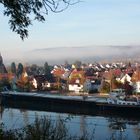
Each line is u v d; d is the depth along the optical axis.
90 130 36.31
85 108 80.50
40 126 7.83
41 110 84.50
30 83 134.62
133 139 30.91
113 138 10.00
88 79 130.12
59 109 85.75
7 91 103.31
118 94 84.88
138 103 71.56
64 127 8.14
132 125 45.34
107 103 75.44
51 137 7.76
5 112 43.78
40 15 7.93
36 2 7.73
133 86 113.75
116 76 132.38
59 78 142.75
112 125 19.33
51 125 7.96
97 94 114.38
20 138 7.64
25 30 8.16
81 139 8.87
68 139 8.30
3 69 138.50
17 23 8.04
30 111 78.50
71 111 81.69
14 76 140.38
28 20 8.07
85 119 48.28
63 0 7.20
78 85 130.25
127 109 72.69
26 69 184.62
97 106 77.62
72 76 144.12
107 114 74.31
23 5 7.88
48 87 135.62
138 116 71.00
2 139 7.46
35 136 7.65
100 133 34.00
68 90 131.25
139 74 120.50
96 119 55.91
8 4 7.81
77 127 36.62
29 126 7.86
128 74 126.12
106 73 143.12
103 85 119.31
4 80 129.75
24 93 100.44
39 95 95.88
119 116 72.81
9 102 93.25
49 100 90.12
